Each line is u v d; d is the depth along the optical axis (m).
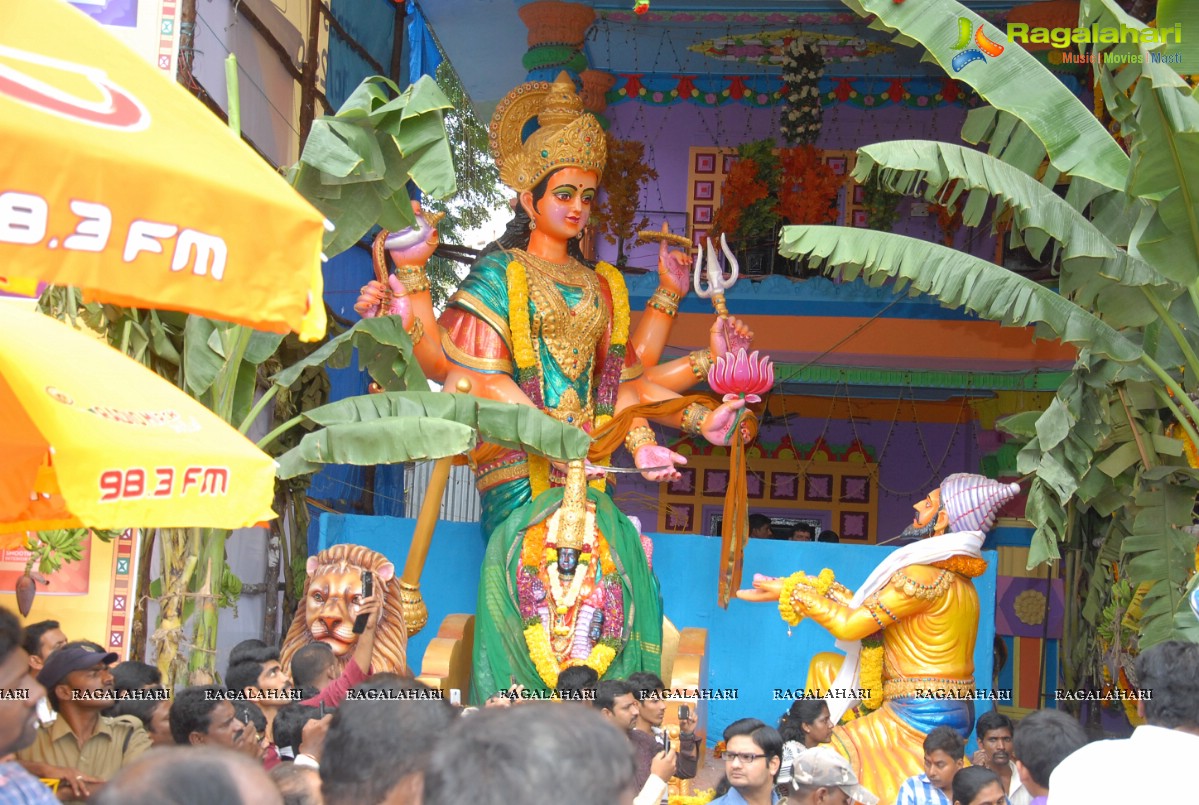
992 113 6.01
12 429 3.23
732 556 8.05
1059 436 6.14
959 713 7.01
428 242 7.85
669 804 6.18
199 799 1.72
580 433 6.32
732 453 8.19
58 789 3.88
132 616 6.42
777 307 13.09
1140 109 4.88
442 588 8.48
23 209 2.62
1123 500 7.25
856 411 15.15
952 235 13.60
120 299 3.16
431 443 5.69
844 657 7.78
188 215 2.85
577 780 1.55
